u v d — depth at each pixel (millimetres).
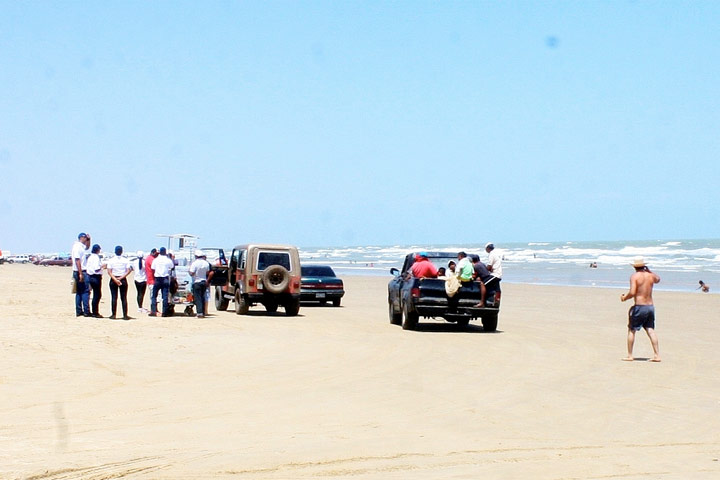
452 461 13555
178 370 24234
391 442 14930
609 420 17578
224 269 49656
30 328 33875
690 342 35219
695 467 13422
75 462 12898
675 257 177875
